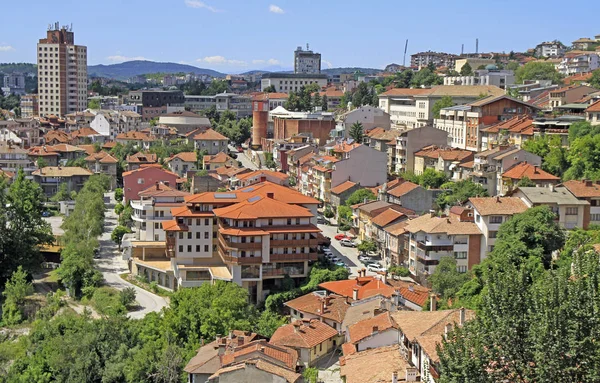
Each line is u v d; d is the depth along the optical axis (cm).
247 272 15112
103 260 18388
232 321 12131
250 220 15312
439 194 19038
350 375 8425
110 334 12012
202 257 16250
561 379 5541
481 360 5803
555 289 5828
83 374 11138
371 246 17400
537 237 12450
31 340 12862
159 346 11494
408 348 8462
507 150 19075
